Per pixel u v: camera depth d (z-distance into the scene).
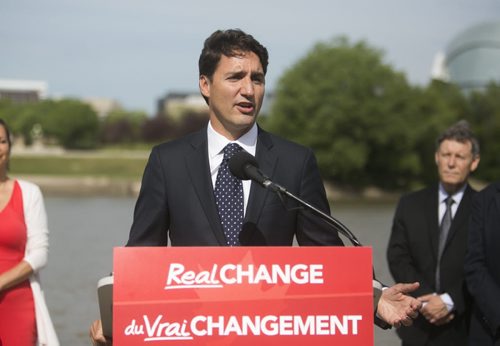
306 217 3.42
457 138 5.50
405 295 3.30
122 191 62.78
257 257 2.94
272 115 57.03
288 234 3.40
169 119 132.12
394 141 54.72
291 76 56.25
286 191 3.15
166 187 3.45
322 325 2.94
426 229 5.55
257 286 2.93
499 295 4.48
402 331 5.56
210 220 3.35
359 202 51.03
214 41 3.41
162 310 2.90
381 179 57.03
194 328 2.90
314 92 53.97
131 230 3.51
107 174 75.38
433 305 5.29
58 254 19.20
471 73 116.12
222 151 3.48
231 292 2.93
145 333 2.89
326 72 55.34
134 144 128.38
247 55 3.37
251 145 3.52
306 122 55.06
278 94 56.72
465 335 5.37
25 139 108.94
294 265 2.95
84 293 13.10
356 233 25.83
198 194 3.39
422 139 56.03
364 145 54.03
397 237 5.70
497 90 70.00
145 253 2.92
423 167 57.94
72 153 96.94
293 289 2.94
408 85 56.84
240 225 3.37
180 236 3.39
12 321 4.92
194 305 2.91
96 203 46.72
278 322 2.93
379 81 54.94
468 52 116.69
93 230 27.11
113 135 127.00
